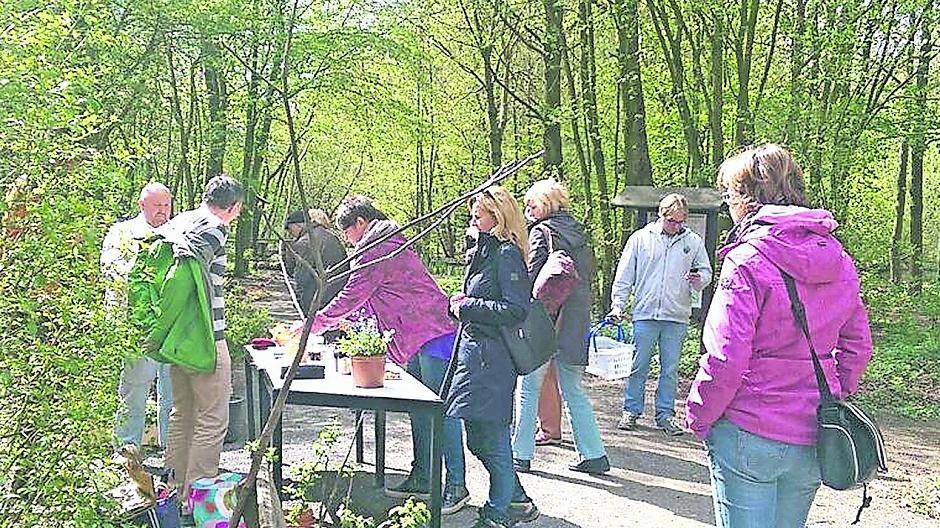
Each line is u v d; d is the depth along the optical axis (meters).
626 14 13.09
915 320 13.55
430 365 4.95
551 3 13.83
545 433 6.45
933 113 12.50
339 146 19.25
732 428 2.94
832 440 2.86
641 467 5.96
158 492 3.64
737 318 2.86
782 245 2.88
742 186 3.05
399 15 15.77
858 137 12.22
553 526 4.87
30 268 2.26
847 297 2.95
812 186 11.92
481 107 19.78
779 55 13.57
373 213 5.00
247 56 13.80
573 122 14.89
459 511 5.09
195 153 18.28
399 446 6.36
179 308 4.77
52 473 2.28
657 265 6.80
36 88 2.35
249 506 4.02
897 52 12.53
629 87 13.54
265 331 10.41
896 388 8.92
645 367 6.93
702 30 12.88
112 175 2.42
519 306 4.36
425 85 18.95
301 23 13.54
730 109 13.49
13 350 2.27
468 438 4.57
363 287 4.82
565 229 5.50
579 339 5.61
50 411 2.30
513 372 4.47
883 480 5.88
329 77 15.59
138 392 4.87
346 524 3.87
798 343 2.90
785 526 3.03
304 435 6.59
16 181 2.28
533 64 17.23
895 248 17.52
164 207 5.00
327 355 4.92
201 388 4.96
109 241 2.58
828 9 11.48
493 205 4.43
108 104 9.04
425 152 24.09
